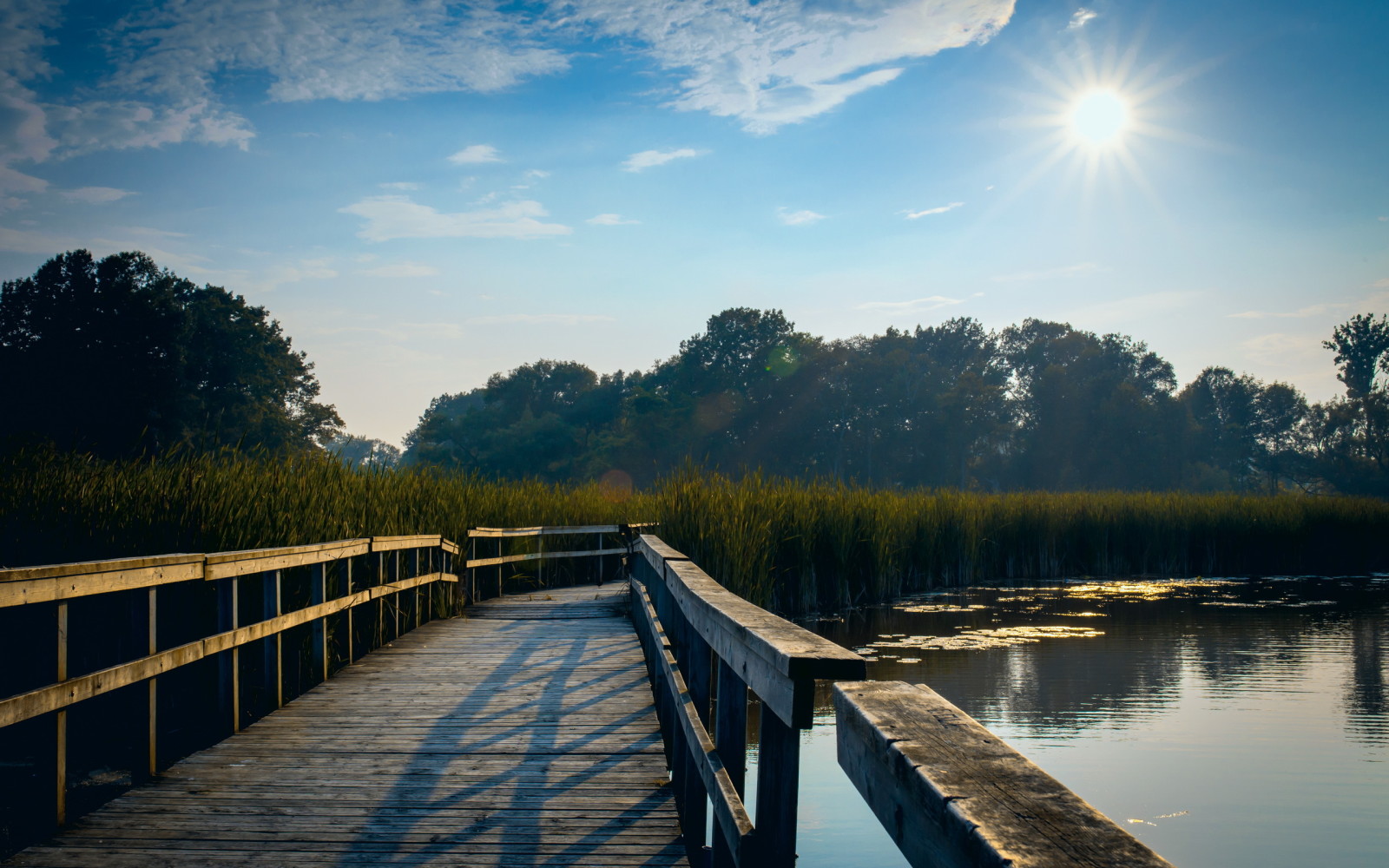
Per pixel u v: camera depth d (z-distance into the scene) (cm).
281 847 360
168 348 4553
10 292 4538
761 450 7675
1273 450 8819
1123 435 7144
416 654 821
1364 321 9162
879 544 1738
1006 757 112
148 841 364
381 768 466
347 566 771
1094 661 1185
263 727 548
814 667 177
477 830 381
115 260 4503
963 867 88
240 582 689
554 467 7981
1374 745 813
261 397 5538
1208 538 2494
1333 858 571
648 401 7650
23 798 486
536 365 10912
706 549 1255
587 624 1038
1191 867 561
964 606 1723
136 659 437
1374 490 7119
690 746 346
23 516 672
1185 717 914
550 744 513
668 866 346
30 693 341
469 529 1174
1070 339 8856
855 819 630
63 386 4153
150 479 777
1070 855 77
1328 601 1883
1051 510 2375
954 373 9619
